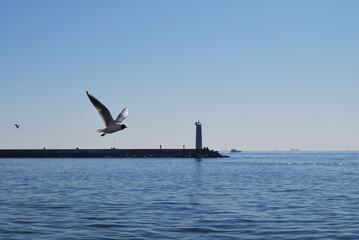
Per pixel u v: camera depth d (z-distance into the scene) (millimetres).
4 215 28781
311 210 31000
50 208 32062
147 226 25031
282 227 24672
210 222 26266
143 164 122812
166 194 42031
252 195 41188
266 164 139500
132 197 39312
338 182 58969
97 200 37031
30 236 22328
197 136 181000
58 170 89438
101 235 22578
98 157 179625
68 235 22562
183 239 21719
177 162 140500
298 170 98062
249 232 23359
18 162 136125
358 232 23188
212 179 64062
